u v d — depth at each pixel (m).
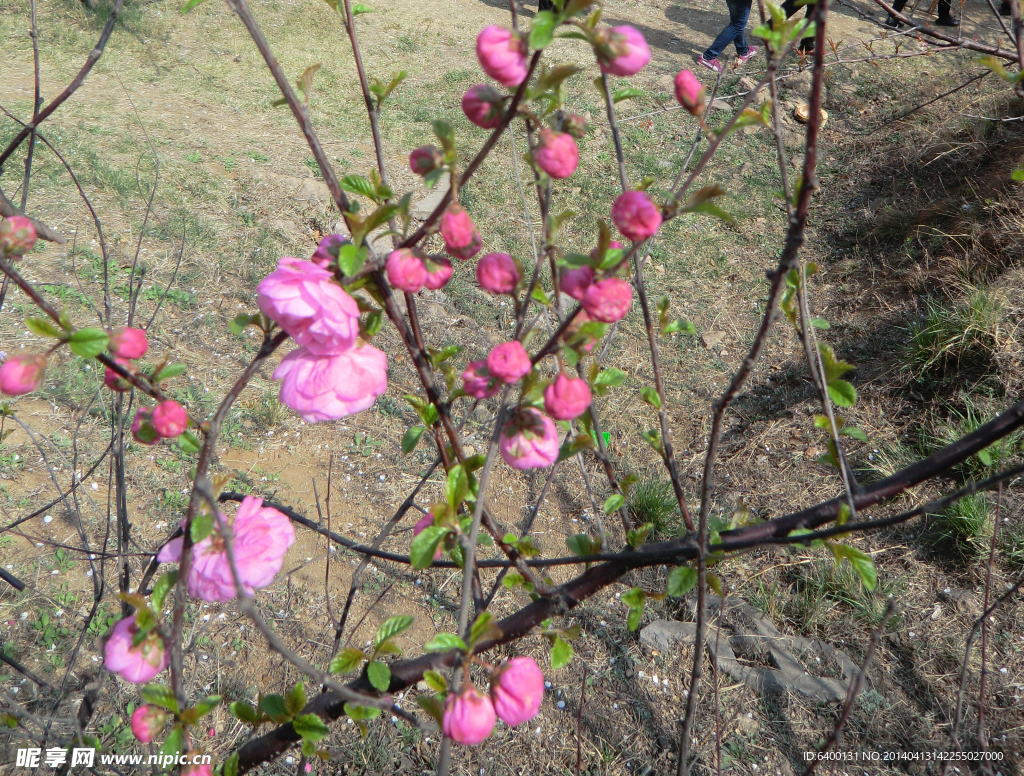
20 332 0.92
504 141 1.58
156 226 1.17
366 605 0.73
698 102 0.29
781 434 0.94
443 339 1.08
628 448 0.95
